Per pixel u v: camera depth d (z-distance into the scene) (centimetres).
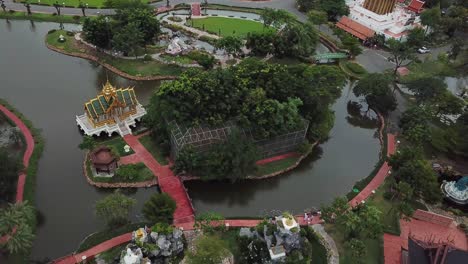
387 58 18275
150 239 9619
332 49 18938
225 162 11281
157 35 18088
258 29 19900
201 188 11762
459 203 11369
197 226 10044
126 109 13538
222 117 11856
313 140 13338
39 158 12344
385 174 12244
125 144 12675
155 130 12569
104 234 10056
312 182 12331
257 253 9475
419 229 10662
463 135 12975
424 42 19025
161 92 11906
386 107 14700
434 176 11225
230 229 10394
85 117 13375
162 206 10056
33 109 14300
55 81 15875
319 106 13100
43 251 9969
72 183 11656
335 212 10125
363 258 9725
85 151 12644
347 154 13562
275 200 11681
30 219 9875
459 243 10338
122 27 17175
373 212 9881
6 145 12650
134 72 16375
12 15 19675
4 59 16912
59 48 17588
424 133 12775
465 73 17850
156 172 11794
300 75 14125
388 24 19312
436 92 14512
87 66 16988
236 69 13412
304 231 10062
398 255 9950
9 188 10412
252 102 11988
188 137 11481
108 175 11719
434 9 19600
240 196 11775
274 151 12688
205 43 18588
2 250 9669
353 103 16012
